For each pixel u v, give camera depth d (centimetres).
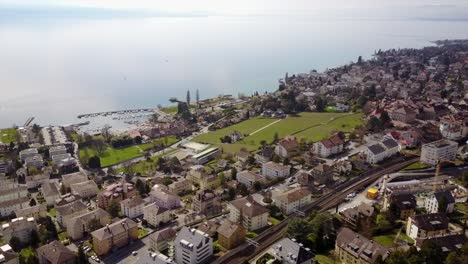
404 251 19250
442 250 19262
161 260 18600
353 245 19812
